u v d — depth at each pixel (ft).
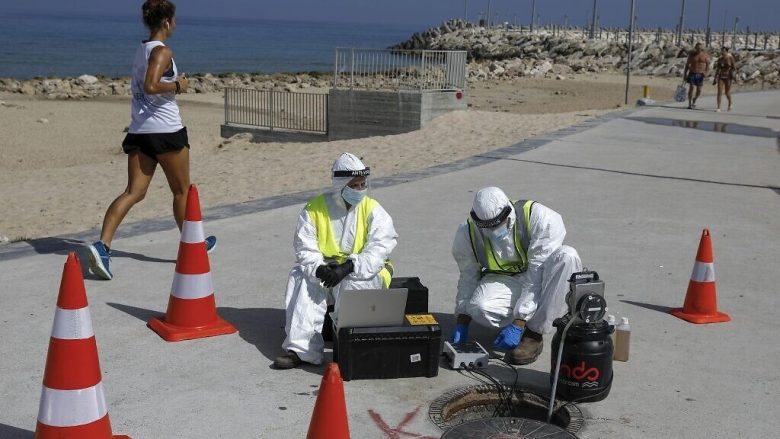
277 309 20.48
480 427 14.19
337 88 71.26
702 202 34.17
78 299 12.68
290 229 28.25
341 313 16.07
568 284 16.79
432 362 16.53
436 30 335.67
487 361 17.12
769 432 14.62
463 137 59.31
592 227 29.30
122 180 49.93
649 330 19.47
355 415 14.87
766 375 17.11
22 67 203.10
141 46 23.22
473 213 17.46
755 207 33.47
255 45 411.34
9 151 67.97
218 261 24.36
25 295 20.93
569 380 15.48
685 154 47.91
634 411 15.34
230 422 14.55
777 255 26.25
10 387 15.71
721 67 78.43
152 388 15.81
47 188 47.32
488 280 18.20
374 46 471.62
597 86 141.08
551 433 14.01
